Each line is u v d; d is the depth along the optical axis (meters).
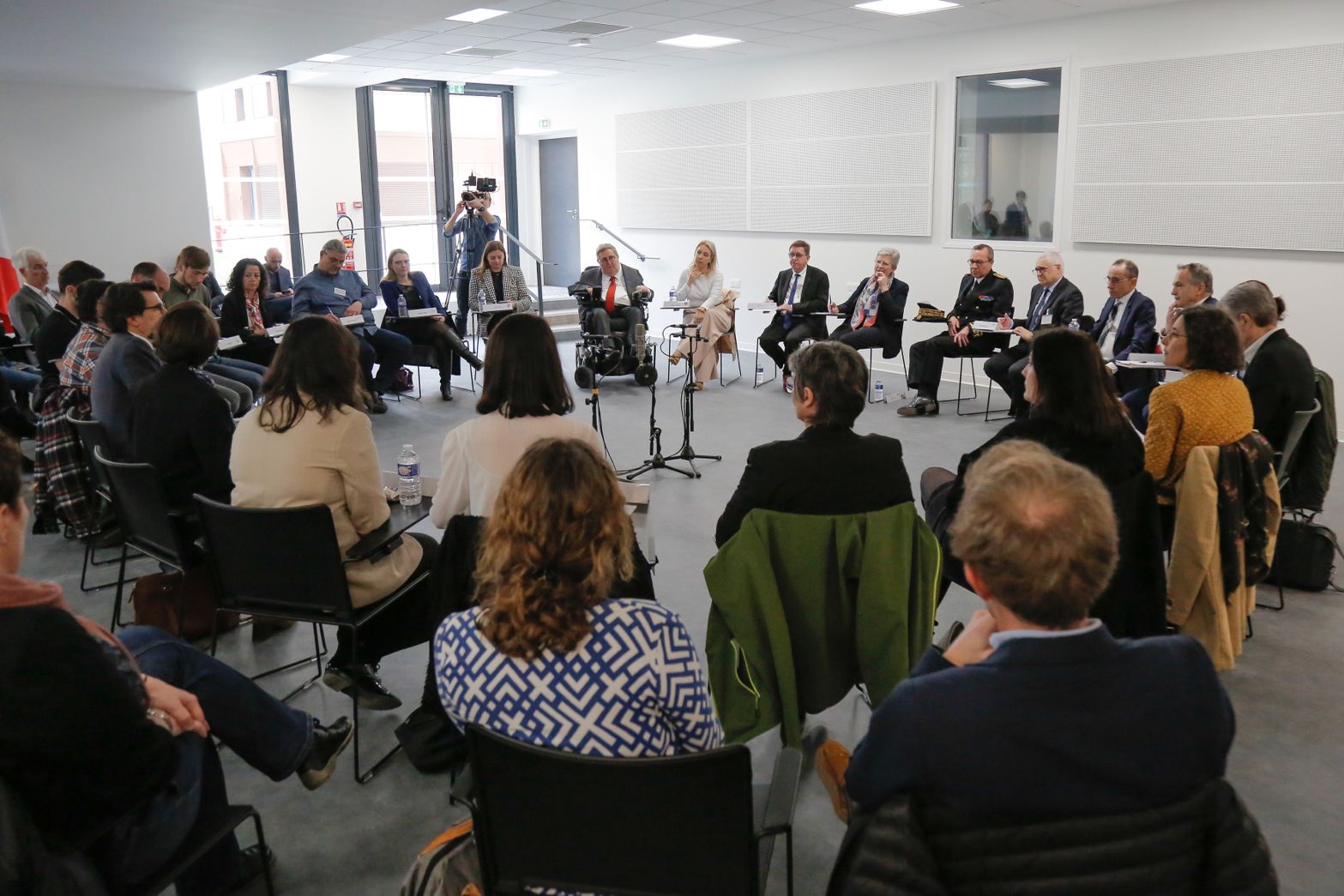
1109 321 6.07
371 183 11.27
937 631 3.38
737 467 5.48
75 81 8.20
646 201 10.64
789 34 7.86
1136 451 2.34
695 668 1.41
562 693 1.34
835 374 2.19
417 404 7.33
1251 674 3.05
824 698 2.31
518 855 1.43
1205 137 6.53
